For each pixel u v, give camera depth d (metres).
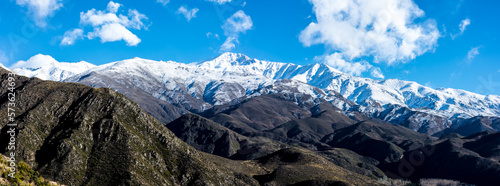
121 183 196.75
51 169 195.25
